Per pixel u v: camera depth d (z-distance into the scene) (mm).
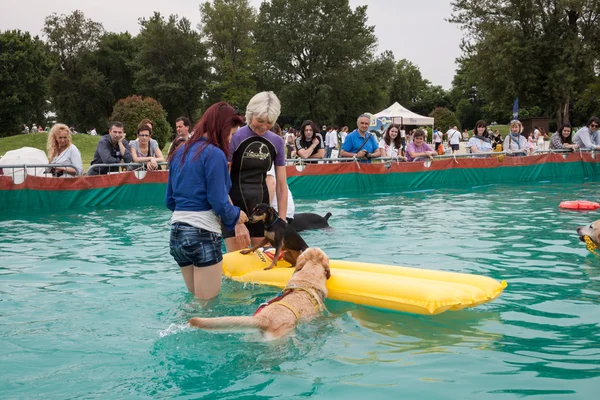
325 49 55875
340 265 4680
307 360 3029
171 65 62969
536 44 32375
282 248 4797
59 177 9555
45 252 5965
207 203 3914
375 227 7434
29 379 2773
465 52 35062
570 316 3760
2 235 7020
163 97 62406
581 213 8430
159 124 27359
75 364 2965
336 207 9469
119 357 3066
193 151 3875
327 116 58594
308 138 12312
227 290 4500
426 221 7910
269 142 4867
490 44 33438
